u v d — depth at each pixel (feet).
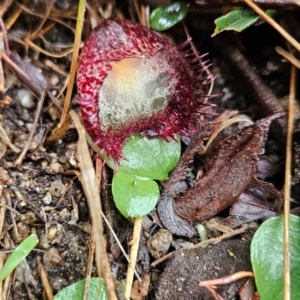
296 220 0.24
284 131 0.28
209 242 0.25
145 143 0.26
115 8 0.31
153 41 0.25
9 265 0.21
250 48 0.31
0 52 0.28
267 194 0.27
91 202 0.22
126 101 0.25
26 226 0.25
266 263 0.23
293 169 0.27
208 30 0.31
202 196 0.26
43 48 0.31
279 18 0.29
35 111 0.28
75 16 0.31
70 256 0.25
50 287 0.24
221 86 0.31
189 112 0.27
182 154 0.27
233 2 0.27
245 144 0.26
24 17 0.31
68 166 0.26
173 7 0.29
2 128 0.27
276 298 0.23
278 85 0.31
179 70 0.26
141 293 0.24
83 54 0.24
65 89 0.29
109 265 0.23
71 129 0.28
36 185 0.26
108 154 0.25
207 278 0.24
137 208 0.24
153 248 0.25
